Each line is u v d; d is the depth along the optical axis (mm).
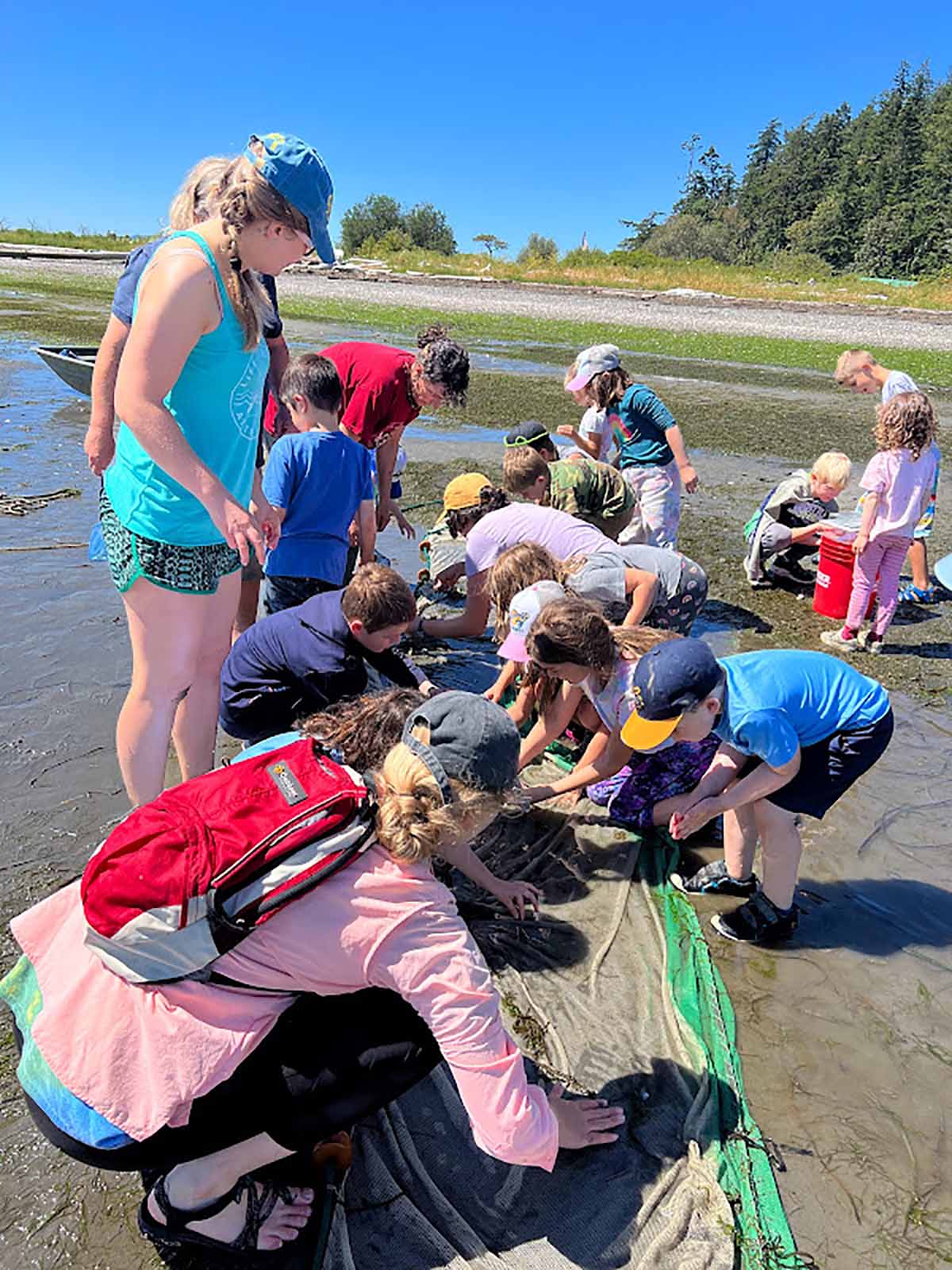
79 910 2096
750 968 3178
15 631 5305
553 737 3789
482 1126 1995
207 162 2793
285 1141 2059
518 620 3623
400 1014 2125
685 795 3703
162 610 3047
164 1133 1937
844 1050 2854
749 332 25344
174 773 4062
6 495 7777
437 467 9430
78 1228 2252
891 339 24531
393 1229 2262
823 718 3008
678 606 4738
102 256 41406
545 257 49188
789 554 6688
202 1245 2178
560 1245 2246
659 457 6164
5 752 4137
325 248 2795
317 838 1972
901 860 3736
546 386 14781
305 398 4492
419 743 1994
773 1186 2404
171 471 2746
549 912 3373
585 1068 2730
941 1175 2480
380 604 3467
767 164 91062
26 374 13320
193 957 1925
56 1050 1924
